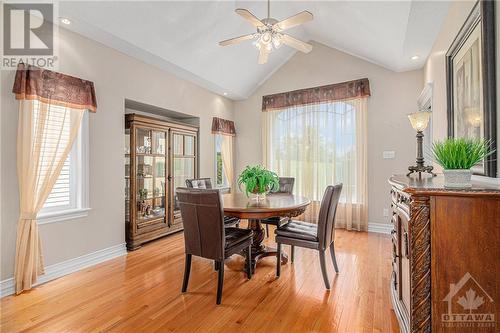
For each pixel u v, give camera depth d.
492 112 1.57
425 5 2.48
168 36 3.47
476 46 1.81
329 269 2.90
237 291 2.41
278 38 2.79
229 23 3.81
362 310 2.09
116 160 3.39
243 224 4.89
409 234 1.39
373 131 4.51
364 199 4.48
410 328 1.42
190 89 4.71
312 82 5.07
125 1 2.80
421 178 2.08
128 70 3.57
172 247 3.67
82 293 2.37
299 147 5.14
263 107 5.51
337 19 3.72
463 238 1.29
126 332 1.83
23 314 2.04
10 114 2.42
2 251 2.36
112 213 3.33
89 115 3.08
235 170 5.93
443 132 2.83
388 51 3.81
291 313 2.06
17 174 2.46
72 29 2.88
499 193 1.22
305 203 2.89
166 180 4.11
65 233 2.83
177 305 2.18
